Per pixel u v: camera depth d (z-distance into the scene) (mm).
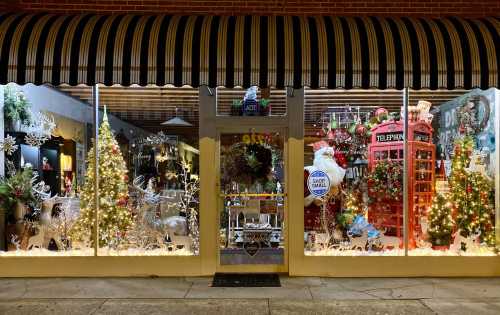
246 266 6898
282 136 6871
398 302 5684
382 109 6871
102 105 6891
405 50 6070
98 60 5992
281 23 6336
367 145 6879
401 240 6879
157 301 5734
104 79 5973
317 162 6824
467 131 6941
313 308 5488
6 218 6910
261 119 6805
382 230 6879
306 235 6828
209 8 7016
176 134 6840
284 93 6832
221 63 5996
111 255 6820
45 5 6996
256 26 6258
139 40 6070
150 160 6887
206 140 6770
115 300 5781
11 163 6945
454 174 6918
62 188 6930
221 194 6895
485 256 6789
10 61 5969
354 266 6766
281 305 5578
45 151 6938
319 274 6762
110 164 6914
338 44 6066
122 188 6914
